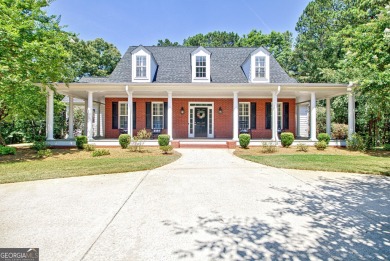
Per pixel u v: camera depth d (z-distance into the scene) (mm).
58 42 11227
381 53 9266
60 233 3320
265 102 17109
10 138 17641
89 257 2699
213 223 3680
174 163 8977
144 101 16859
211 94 15938
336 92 14430
